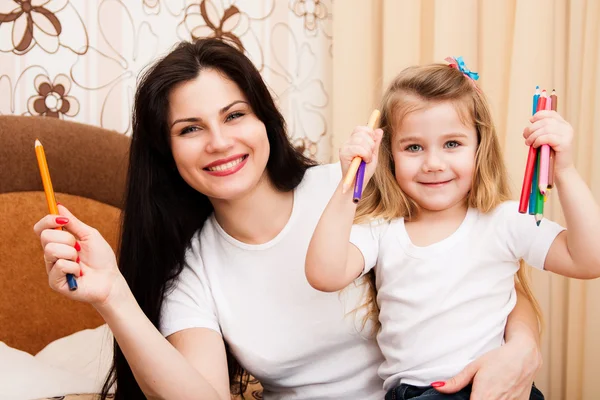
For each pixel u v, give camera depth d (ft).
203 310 3.84
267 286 3.84
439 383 3.27
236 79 3.61
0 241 5.13
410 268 3.53
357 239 3.62
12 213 5.18
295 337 3.79
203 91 3.50
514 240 3.43
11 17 5.30
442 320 3.45
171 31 5.86
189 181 3.66
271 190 3.94
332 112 6.40
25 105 5.39
